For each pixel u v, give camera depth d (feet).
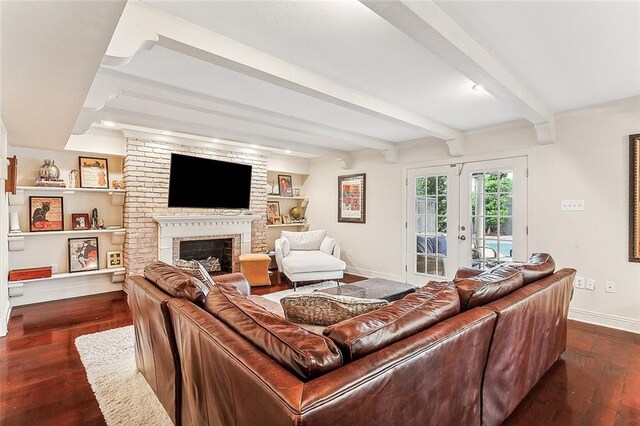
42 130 9.75
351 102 9.55
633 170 10.50
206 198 16.62
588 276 11.46
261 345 3.50
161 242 15.33
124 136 15.14
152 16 5.89
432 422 4.07
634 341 9.80
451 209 15.42
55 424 5.97
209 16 6.11
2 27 4.08
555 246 12.19
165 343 5.63
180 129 12.91
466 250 14.87
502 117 12.53
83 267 14.71
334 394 2.82
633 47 7.23
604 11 5.93
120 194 15.34
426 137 16.10
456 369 4.38
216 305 4.75
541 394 7.02
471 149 14.61
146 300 6.26
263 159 19.74
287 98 10.57
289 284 17.07
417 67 8.25
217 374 3.76
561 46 7.22
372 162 19.01
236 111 11.53
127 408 6.36
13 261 13.32
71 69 5.45
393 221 17.89
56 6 3.65
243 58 7.12
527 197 12.92
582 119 11.51
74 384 7.27
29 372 7.80
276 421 2.75
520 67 8.29
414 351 3.69
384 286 12.10
